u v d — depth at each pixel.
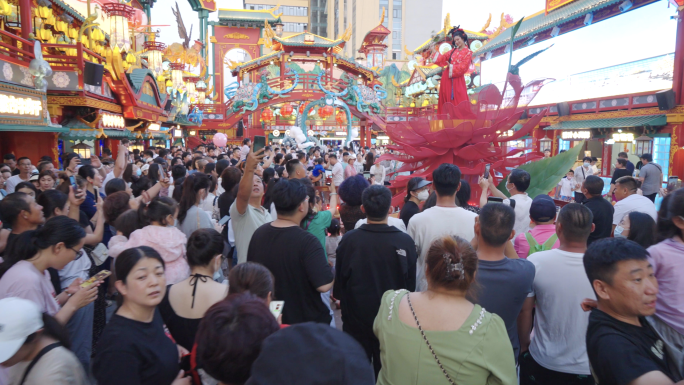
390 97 46.97
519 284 2.43
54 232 2.75
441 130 6.95
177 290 2.52
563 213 2.71
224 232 5.59
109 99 13.47
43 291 2.68
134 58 13.86
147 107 15.78
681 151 14.26
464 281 1.90
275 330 1.42
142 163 10.71
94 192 5.91
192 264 2.56
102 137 13.98
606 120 17.56
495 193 4.97
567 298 2.58
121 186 5.26
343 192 4.54
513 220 2.48
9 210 3.47
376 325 2.10
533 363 2.74
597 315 1.92
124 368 1.92
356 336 3.18
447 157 7.52
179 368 2.23
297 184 3.13
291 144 28.80
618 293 1.81
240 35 39.00
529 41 22.77
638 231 3.46
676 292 2.21
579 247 2.67
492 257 2.53
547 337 2.66
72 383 1.87
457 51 8.05
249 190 3.60
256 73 38.75
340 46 31.55
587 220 2.62
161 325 2.25
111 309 5.21
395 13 79.12
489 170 7.52
